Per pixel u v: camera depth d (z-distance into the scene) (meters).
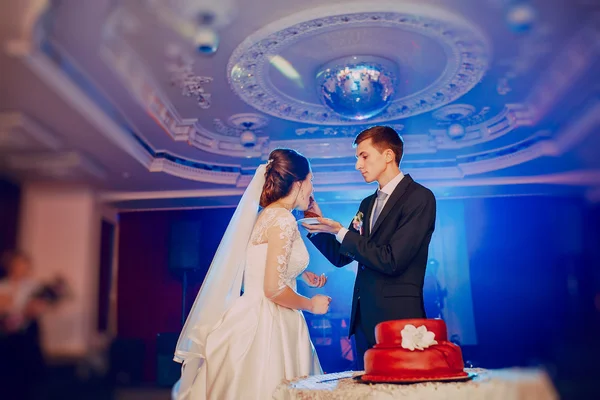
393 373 1.55
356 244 2.13
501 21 3.17
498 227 7.29
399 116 5.34
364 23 3.48
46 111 1.84
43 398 1.68
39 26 1.72
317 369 2.30
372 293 2.18
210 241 6.89
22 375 1.66
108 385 1.91
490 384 1.43
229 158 6.03
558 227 5.90
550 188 6.10
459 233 7.53
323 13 3.35
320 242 2.57
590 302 3.80
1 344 1.66
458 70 4.12
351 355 6.62
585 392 1.88
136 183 5.87
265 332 2.12
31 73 1.74
